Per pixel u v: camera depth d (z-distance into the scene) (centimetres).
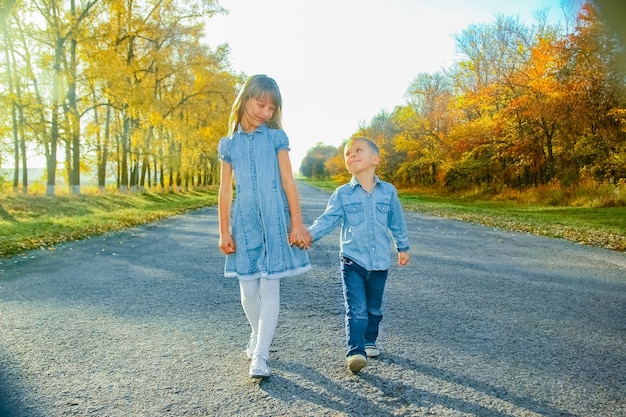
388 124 5284
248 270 296
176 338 367
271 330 294
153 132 2800
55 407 248
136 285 562
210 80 2948
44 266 686
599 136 2502
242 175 298
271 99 298
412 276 638
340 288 557
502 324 413
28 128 1972
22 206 1792
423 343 359
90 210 1969
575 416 244
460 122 3741
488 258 804
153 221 1516
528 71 2744
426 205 2600
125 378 288
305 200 2869
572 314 449
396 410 248
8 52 1909
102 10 2142
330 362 317
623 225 1377
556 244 1000
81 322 407
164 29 2548
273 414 243
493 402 259
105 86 2153
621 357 334
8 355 325
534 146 2941
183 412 244
